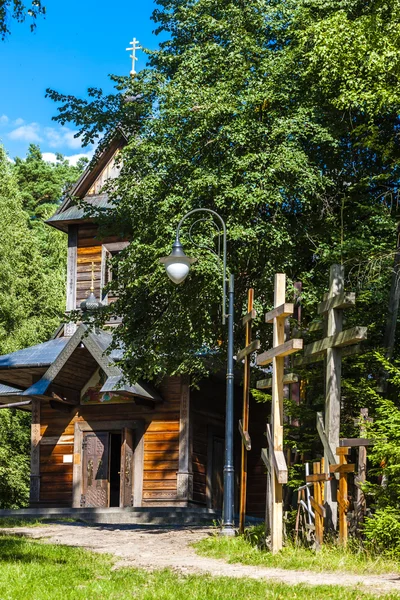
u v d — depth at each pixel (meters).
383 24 18.81
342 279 14.74
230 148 20.41
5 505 39.62
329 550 14.08
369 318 19.20
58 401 29.05
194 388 28.27
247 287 21.48
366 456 15.29
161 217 20.56
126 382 24.06
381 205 20.02
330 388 14.60
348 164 21.64
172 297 20.67
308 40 20.83
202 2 22.80
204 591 10.62
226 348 22.42
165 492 27.77
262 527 16.91
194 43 22.73
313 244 20.64
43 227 57.91
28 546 15.45
